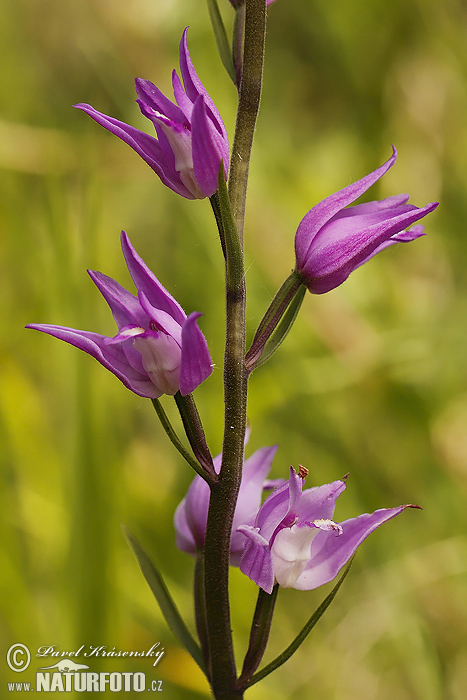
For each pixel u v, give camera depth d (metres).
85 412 0.39
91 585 0.39
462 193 0.56
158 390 0.34
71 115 0.52
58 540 0.40
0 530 0.41
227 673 0.35
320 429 0.48
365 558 0.46
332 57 0.60
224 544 0.34
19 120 0.51
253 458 0.36
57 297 0.42
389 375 0.49
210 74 0.53
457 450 0.48
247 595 0.42
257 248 0.51
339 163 0.59
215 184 0.34
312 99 0.61
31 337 0.44
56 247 0.42
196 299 0.49
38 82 0.52
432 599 0.45
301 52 0.61
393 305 0.52
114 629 0.39
